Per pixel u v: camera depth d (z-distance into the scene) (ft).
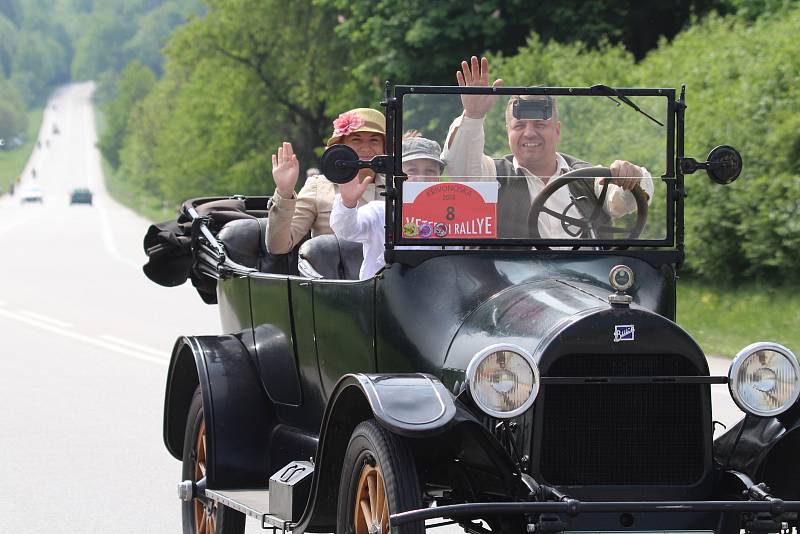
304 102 467.93
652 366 51.01
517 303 54.03
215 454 67.97
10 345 167.94
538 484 49.70
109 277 287.69
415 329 56.18
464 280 56.49
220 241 83.41
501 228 57.77
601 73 241.14
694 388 51.29
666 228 59.26
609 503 48.32
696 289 194.49
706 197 194.29
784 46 195.21
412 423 49.24
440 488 58.90
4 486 90.27
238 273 74.43
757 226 184.55
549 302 53.21
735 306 174.81
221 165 508.53
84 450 102.17
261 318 70.79
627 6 316.40
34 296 241.14
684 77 214.48
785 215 177.58
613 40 312.50
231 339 73.67
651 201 59.41
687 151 198.08
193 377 75.92
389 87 57.26
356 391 53.21
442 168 57.36
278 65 483.92
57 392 129.59
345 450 56.34
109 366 148.25
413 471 51.03
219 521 69.05
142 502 85.81
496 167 57.88
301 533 57.00
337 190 80.18
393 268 57.21
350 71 403.54
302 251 71.87
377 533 51.78
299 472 59.31
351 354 60.44
